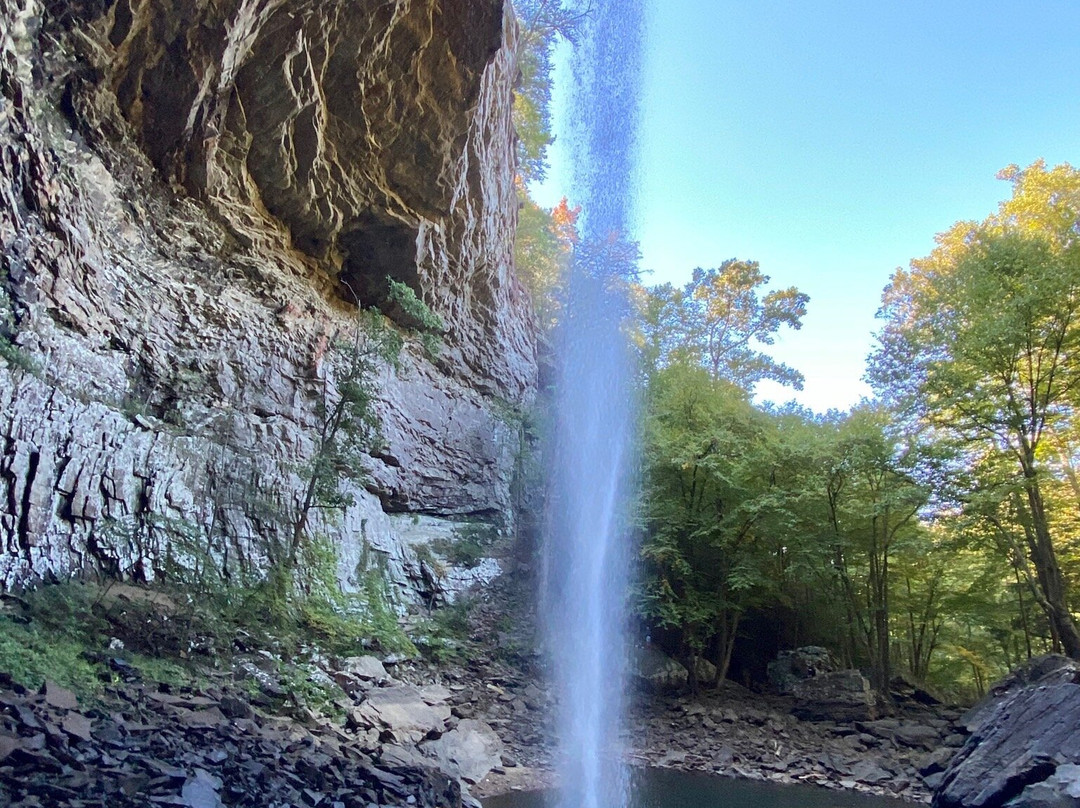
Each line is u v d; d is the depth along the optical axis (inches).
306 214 623.8
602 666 584.7
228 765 209.2
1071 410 634.8
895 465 634.2
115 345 441.4
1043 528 581.9
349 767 254.1
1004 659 839.1
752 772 443.2
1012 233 662.5
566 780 374.9
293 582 450.3
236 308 535.8
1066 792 300.8
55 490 332.8
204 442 451.5
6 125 369.7
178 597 356.2
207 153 526.3
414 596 589.3
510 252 936.9
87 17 432.5
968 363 621.0
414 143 665.0
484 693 483.2
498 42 650.2
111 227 455.2
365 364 535.2
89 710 214.7
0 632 240.4
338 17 566.6
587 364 799.1
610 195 828.0
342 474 572.7
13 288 355.9
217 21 485.4
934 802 377.7
